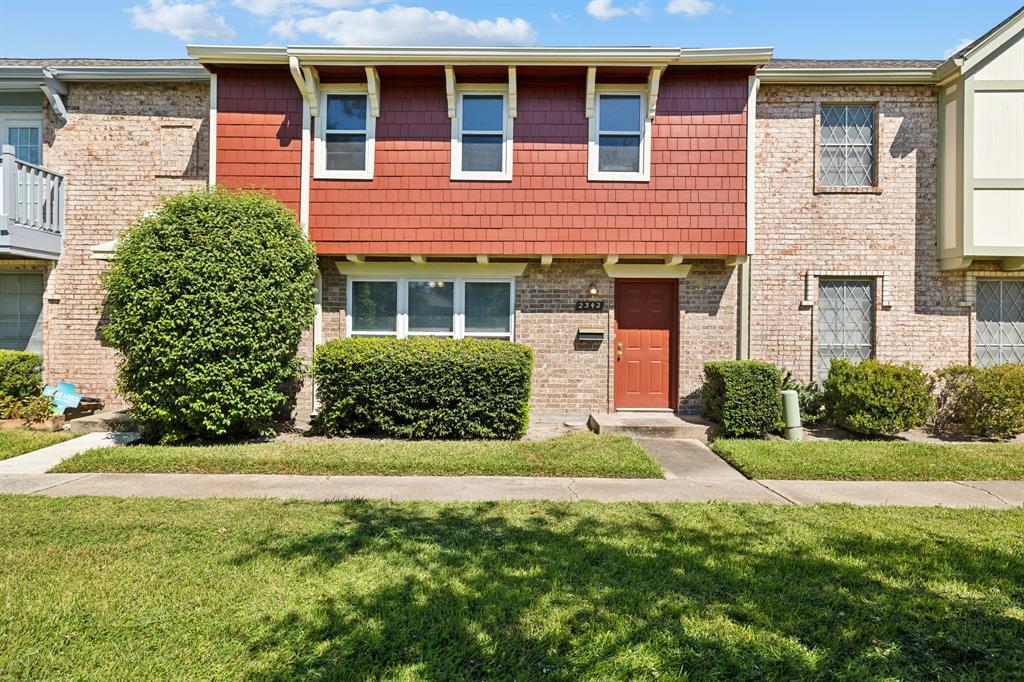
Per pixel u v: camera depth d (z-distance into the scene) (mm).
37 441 8320
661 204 9633
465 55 9266
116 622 3283
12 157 9641
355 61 9336
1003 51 9594
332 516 5195
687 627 3297
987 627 3346
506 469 7078
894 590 3795
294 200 9695
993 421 8836
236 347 8070
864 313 10508
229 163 9688
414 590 3697
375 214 9734
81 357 10766
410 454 7531
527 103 9727
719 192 9578
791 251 10383
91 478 6688
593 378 10367
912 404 8672
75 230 10773
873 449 7898
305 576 3891
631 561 4203
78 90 10773
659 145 9641
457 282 10344
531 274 10375
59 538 4578
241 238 8133
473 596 3621
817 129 10352
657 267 10281
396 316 10406
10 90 10664
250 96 9695
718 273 10281
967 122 9609
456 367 8641
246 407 8133
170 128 10781
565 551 4379
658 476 6957
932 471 7016
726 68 9500
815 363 10359
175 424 8195
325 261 10328
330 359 8750
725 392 8789
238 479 6695
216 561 4133
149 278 7848
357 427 8875
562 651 3061
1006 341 10406
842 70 9961
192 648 3039
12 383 9805
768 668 2920
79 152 10758
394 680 2789
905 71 9938
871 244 10367
